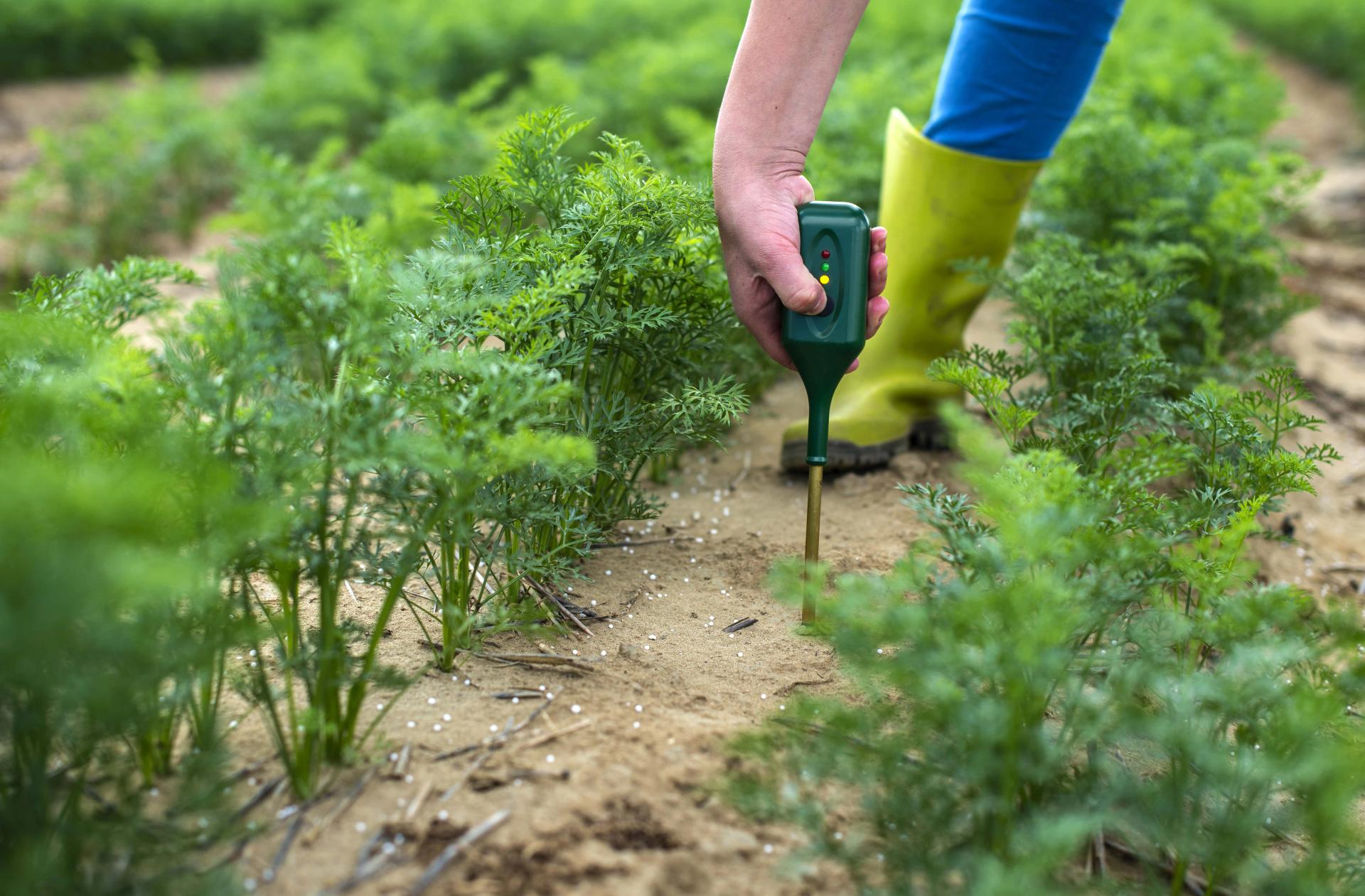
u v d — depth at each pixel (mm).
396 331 1562
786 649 1949
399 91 7215
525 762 1535
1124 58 5617
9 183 5996
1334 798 1267
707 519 2521
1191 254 3008
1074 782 1448
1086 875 1445
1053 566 1376
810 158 3488
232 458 1366
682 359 2152
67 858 1204
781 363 2053
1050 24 2443
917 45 8289
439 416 1473
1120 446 2568
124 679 1216
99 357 1387
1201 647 1759
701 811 1467
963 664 1269
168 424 1412
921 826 1322
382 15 9969
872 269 2020
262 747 1525
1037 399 2365
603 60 7297
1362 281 5148
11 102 9445
